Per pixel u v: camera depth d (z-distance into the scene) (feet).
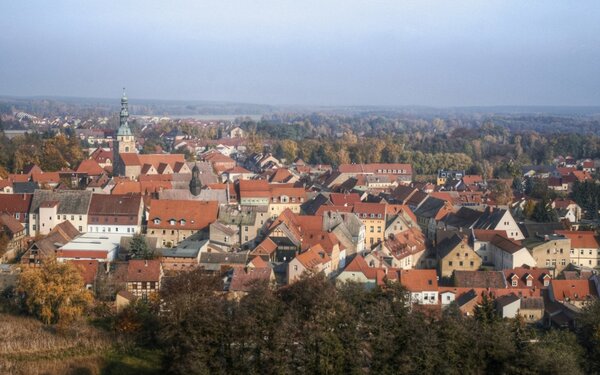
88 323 402.93
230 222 625.82
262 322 328.08
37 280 398.21
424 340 316.19
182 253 529.45
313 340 316.81
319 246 540.52
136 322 384.27
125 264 472.44
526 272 513.45
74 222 622.13
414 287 481.87
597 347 368.07
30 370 346.74
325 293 349.82
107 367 355.77
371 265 533.14
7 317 409.49
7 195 632.79
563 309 459.32
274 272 504.43
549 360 317.83
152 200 630.33
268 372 315.78
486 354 325.62
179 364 325.42
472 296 472.03
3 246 550.36
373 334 328.49
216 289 426.10
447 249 575.38
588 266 599.98
